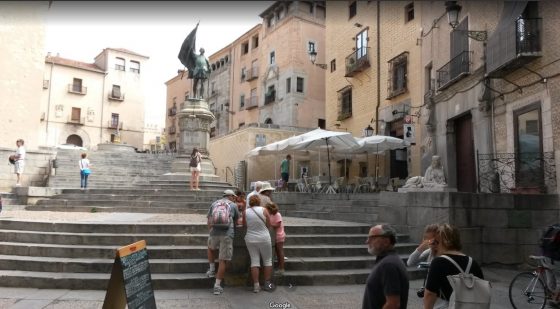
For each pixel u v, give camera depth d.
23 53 23.02
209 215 7.43
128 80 54.31
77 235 8.80
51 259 7.96
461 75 14.87
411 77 21.20
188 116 20.64
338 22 28.39
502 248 10.18
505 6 12.61
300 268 8.37
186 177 19.36
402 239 10.41
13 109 22.48
